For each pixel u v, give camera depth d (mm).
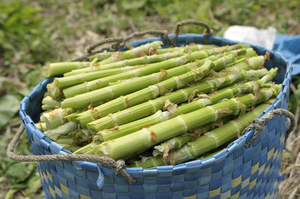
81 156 678
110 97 794
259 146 745
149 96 789
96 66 851
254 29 1342
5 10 1546
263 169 783
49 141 721
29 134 747
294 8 1874
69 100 771
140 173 675
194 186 704
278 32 1659
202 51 887
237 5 1854
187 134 747
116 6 1951
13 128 1219
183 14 1759
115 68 851
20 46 1581
